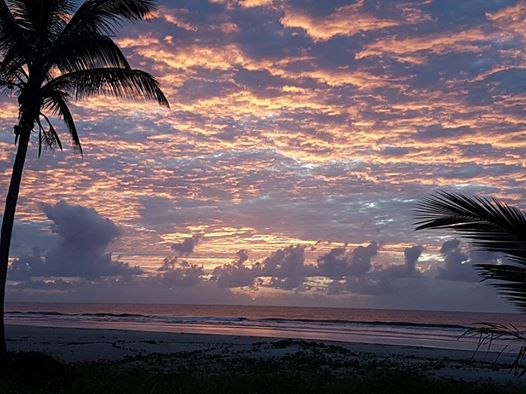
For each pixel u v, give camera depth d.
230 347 28.55
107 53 12.77
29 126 12.74
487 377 19.36
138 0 13.41
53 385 11.30
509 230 5.17
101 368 15.49
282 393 12.72
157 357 21.81
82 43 12.41
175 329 49.72
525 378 19.19
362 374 18.08
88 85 13.05
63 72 13.51
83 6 13.24
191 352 24.80
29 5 13.16
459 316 141.00
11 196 12.50
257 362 20.52
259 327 58.50
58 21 13.66
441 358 26.44
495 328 5.45
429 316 136.25
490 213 5.18
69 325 52.00
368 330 56.84
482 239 5.32
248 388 12.61
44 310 126.25
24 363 11.84
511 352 30.86
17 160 12.60
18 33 12.73
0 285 12.23
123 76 12.98
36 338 31.66
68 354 22.78
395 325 70.44
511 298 5.24
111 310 141.62
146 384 12.20
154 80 13.28
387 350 30.55
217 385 12.72
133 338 34.22
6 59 12.61
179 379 13.46
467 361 24.88
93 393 11.18
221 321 74.38
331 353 25.52
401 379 14.26
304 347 27.17
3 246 12.32
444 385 14.19
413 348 32.09
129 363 19.41
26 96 12.66
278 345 27.94
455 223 5.39
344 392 13.07
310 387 13.45
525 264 5.21
